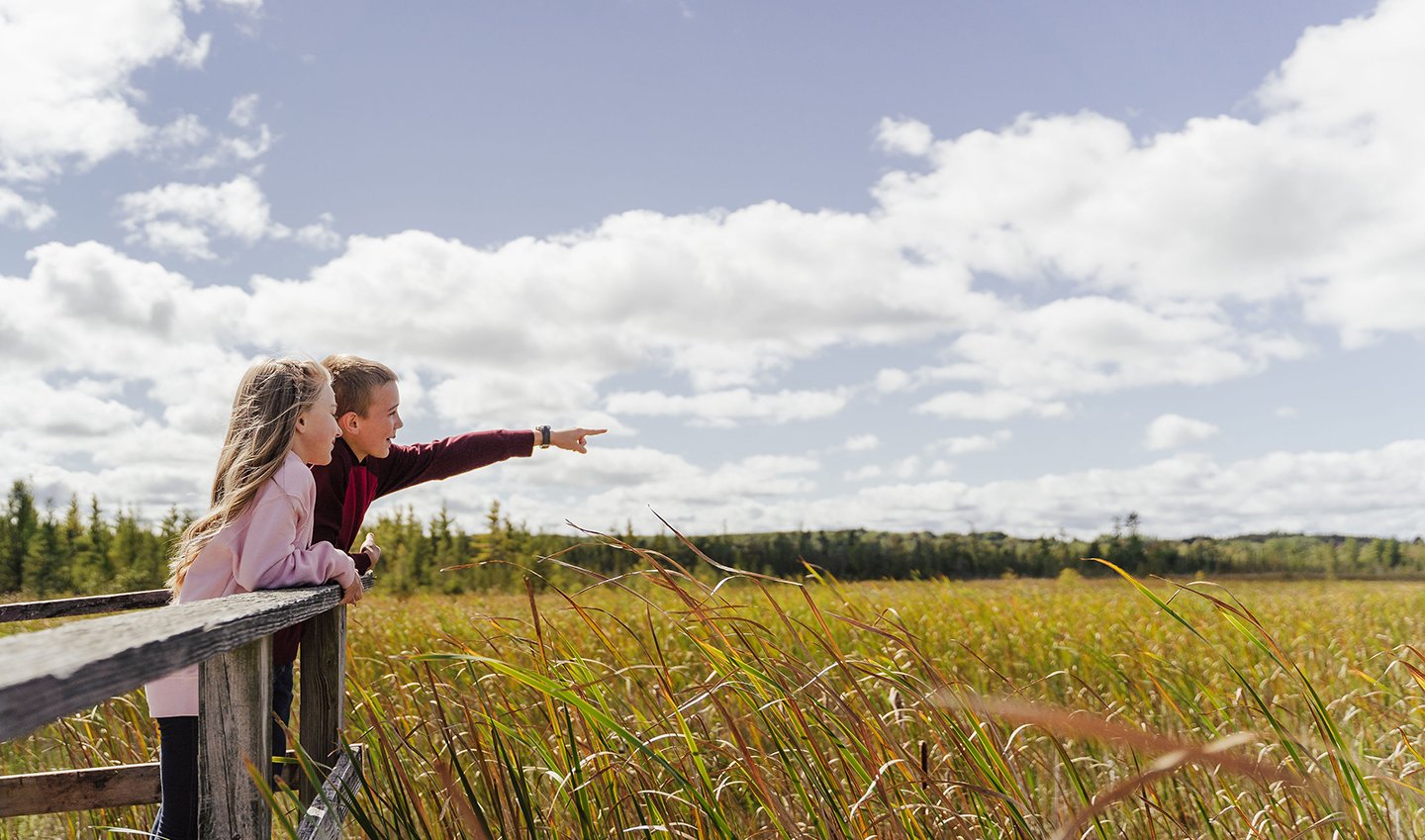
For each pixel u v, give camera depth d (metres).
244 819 1.72
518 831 2.46
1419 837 2.70
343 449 3.21
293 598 1.95
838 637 5.73
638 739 2.42
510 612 10.55
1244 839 2.77
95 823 3.65
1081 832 2.49
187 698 2.41
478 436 3.91
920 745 2.54
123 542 40.22
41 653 0.91
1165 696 3.19
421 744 3.10
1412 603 12.59
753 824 2.75
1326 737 2.43
